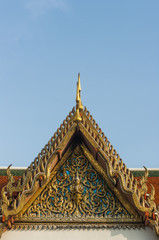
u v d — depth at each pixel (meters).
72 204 16.47
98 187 16.83
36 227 15.91
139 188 16.77
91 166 17.31
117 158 17.19
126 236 15.75
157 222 15.44
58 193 16.67
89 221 16.06
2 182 21.50
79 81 18.52
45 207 16.38
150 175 23.47
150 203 15.73
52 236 15.74
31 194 16.02
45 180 16.39
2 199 15.89
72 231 15.87
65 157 17.45
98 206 16.44
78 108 17.56
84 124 17.33
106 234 15.80
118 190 16.64
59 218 16.12
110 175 16.44
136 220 16.11
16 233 15.82
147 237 15.73
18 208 15.70
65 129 17.19
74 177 17.05
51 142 17.17
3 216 15.60
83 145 17.69
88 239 15.66
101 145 16.94
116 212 16.28
